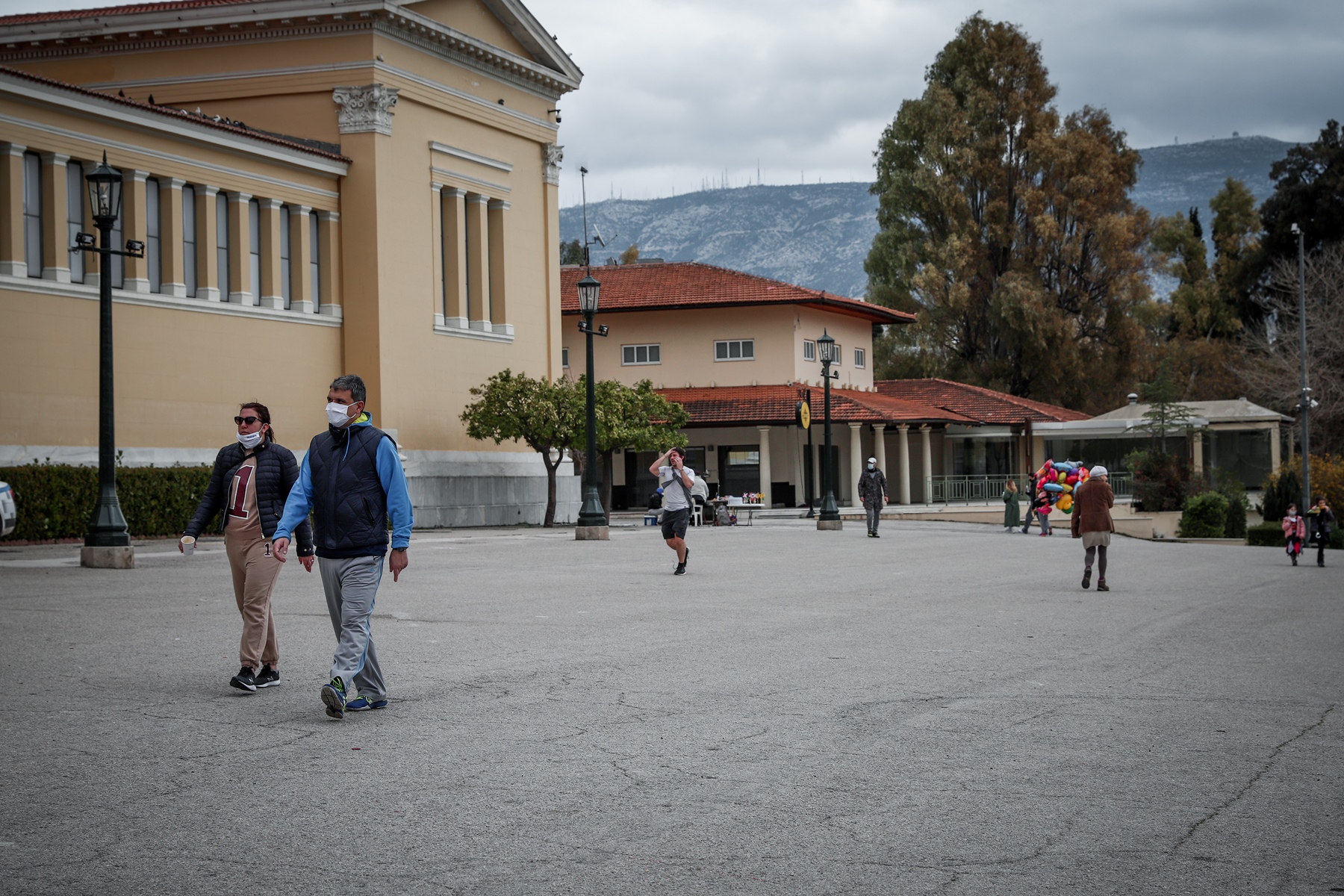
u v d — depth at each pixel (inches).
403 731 319.3
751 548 1100.5
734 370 2105.1
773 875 210.4
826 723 332.8
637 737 314.0
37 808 246.8
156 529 1103.0
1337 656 471.8
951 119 2674.7
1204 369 2935.5
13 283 1084.5
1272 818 245.9
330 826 236.7
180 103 1459.2
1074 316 2716.5
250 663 367.6
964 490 2258.9
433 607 603.5
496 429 1503.4
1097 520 753.6
